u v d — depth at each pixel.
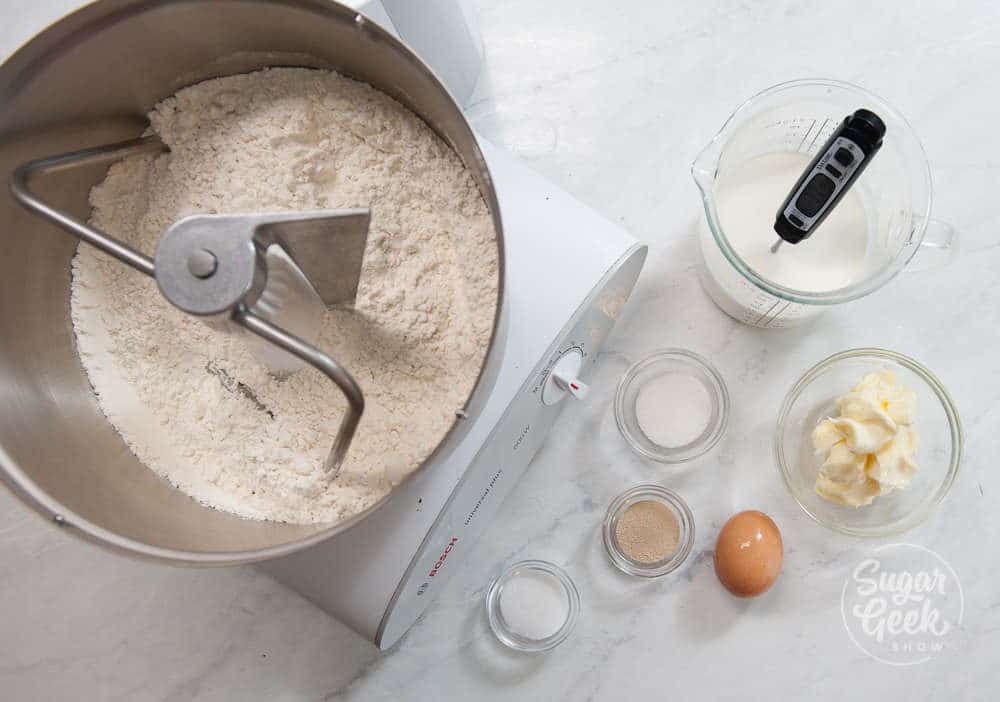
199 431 0.58
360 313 0.57
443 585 0.78
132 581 0.82
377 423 0.57
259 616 0.82
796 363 0.82
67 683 0.81
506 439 0.64
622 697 0.80
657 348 0.83
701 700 0.80
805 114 0.76
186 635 0.82
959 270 0.81
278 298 0.50
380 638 0.66
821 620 0.80
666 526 0.79
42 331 0.56
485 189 0.55
